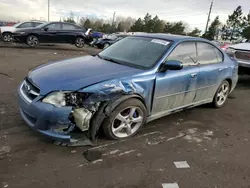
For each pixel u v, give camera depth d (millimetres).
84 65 3348
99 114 2840
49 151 2814
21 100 2930
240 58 6883
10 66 7309
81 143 2902
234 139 3568
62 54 11828
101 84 2791
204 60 4137
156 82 3240
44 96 2688
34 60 8969
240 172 2748
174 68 3271
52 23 13453
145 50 3676
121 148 3014
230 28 60406
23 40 12773
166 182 2465
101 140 3129
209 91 4355
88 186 2316
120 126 3131
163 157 2912
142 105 3186
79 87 2680
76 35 14320
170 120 4051
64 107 2631
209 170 2734
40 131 2758
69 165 2602
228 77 4699
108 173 2527
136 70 3209
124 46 4016
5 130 3184
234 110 4859
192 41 3961
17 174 2391
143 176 2527
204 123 4059
